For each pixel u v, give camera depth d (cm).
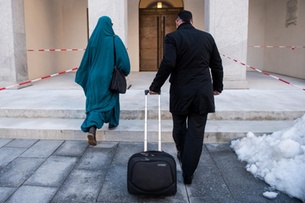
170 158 254
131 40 1102
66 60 1120
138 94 586
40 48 921
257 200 253
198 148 268
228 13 647
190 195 262
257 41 1106
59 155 352
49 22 986
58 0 1059
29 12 852
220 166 320
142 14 1121
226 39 654
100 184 283
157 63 1139
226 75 663
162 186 248
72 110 459
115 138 398
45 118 464
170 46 260
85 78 383
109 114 374
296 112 447
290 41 908
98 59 366
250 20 1095
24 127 413
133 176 250
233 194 263
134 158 255
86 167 319
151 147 377
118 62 366
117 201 254
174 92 270
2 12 682
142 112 451
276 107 467
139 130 397
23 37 725
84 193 266
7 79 693
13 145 385
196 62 263
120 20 655
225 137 392
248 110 448
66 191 270
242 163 328
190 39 263
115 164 327
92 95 363
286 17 929
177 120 289
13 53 687
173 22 1122
